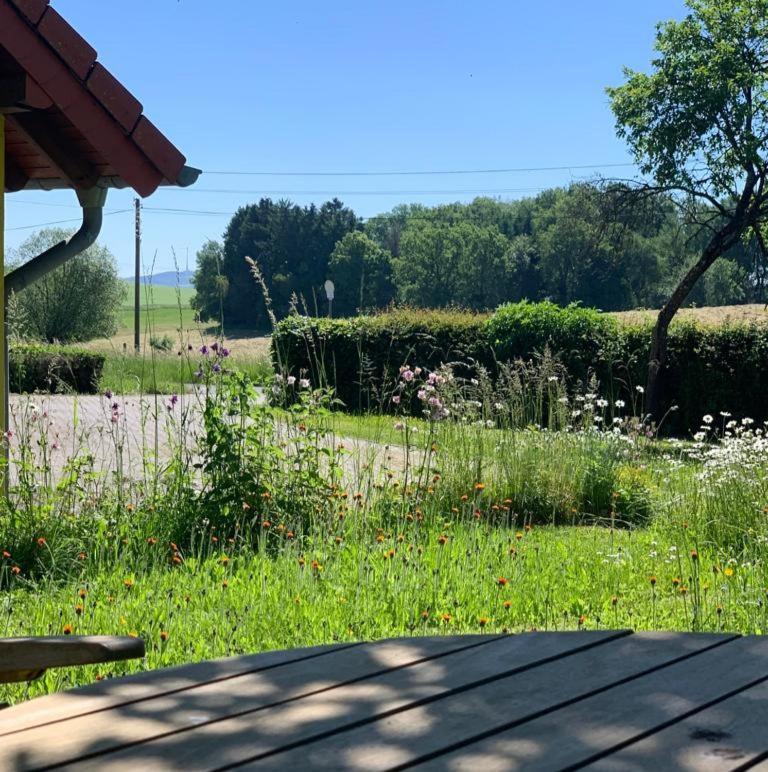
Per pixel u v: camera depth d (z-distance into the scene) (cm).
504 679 173
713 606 533
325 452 753
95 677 395
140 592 525
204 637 445
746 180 1716
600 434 989
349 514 733
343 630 469
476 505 793
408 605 520
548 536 751
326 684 172
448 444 909
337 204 9756
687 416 1744
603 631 202
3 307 638
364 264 9306
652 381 1720
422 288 9581
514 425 980
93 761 141
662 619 518
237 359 991
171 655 417
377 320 2069
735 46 1686
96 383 862
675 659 181
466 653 188
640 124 1744
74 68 523
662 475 953
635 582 615
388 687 169
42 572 591
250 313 9200
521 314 1908
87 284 4394
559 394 1054
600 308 7931
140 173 551
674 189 1773
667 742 143
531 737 146
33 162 746
